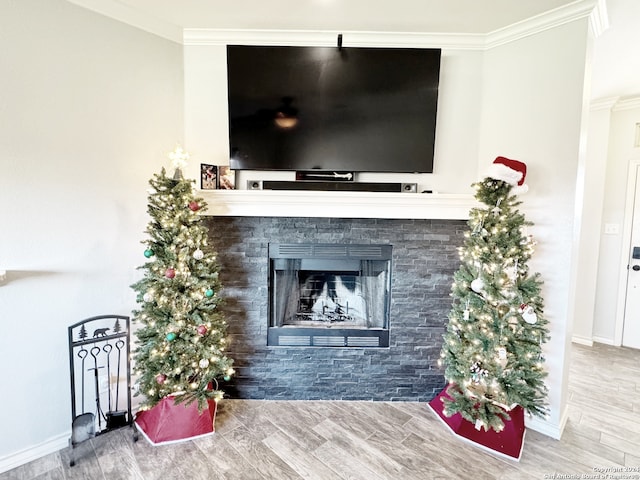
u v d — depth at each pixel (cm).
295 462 189
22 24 175
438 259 241
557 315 212
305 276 270
